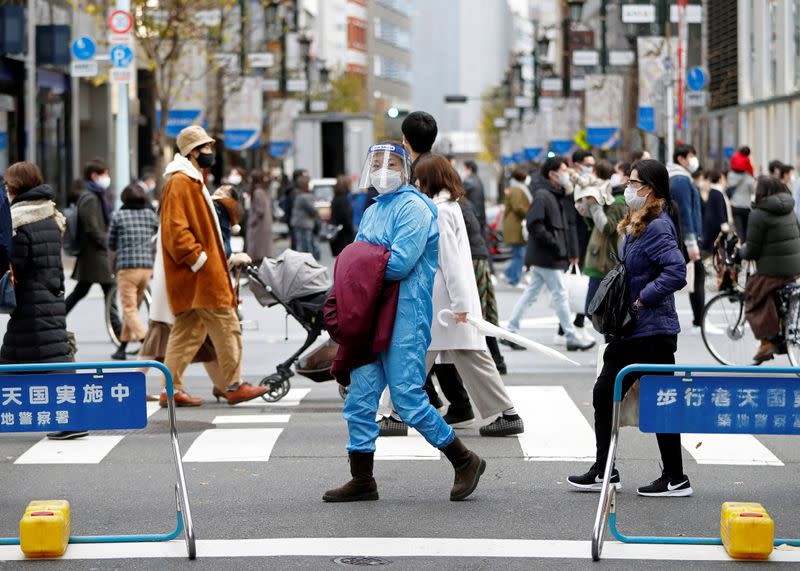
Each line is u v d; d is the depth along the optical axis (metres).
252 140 45.16
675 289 9.47
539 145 72.94
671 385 8.16
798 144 42.03
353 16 170.62
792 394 8.12
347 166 55.84
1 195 10.84
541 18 163.50
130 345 19.20
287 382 14.42
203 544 8.63
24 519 8.31
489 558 8.27
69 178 47.19
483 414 12.05
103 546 8.60
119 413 8.27
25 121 41.44
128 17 28.66
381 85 183.75
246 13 45.19
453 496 9.80
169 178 13.45
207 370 14.34
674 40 36.50
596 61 47.62
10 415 8.21
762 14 45.50
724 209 23.06
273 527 9.07
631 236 9.68
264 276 13.90
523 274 33.16
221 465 11.16
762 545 8.21
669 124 32.53
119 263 17.59
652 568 8.08
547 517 9.33
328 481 10.52
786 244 16.02
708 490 10.21
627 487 10.28
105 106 52.50
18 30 37.16
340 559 8.25
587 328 21.05
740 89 48.03
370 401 9.69
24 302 12.23
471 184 25.75
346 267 9.41
